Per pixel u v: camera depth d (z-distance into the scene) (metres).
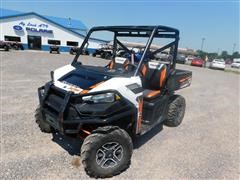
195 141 4.52
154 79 4.39
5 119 4.78
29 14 36.22
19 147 3.71
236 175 3.46
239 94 10.42
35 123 4.66
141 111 3.54
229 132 5.20
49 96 3.45
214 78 16.78
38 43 37.91
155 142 4.32
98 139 2.97
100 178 3.13
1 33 34.69
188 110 6.73
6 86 7.68
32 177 3.03
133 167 3.43
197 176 3.34
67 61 19.06
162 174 3.31
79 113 3.01
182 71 5.39
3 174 3.04
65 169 3.24
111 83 3.16
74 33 40.69
